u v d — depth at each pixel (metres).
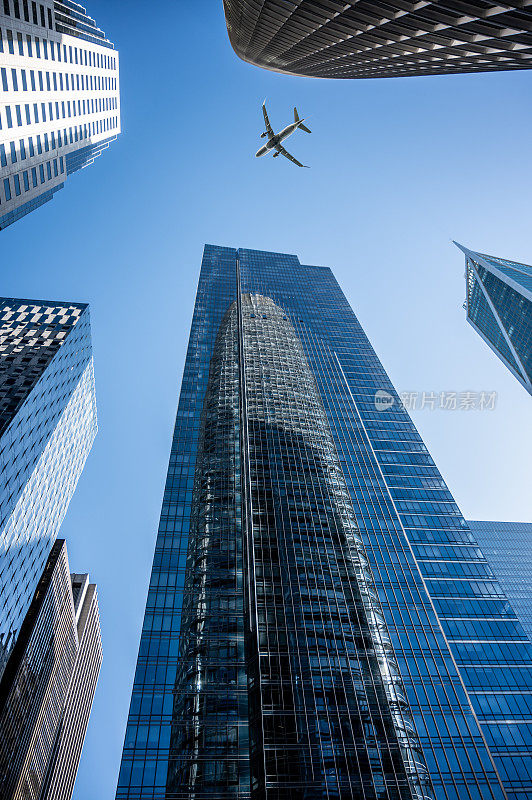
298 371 126.44
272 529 80.31
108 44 135.00
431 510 98.69
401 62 46.22
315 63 66.25
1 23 75.12
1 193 79.12
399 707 59.47
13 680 101.75
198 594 73.50
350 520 86.25
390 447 111.31
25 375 107.44
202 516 86.75
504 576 179.50
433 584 86.38
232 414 107.88
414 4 32.09
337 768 51.75
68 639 151.50
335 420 114.06
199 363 130.50
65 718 152.00
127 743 57.16
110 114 135.50
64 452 130.88
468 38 33.34
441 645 68.19
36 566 111.00
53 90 94.88
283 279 180.50
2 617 89.88
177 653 67.25
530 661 77.81
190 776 54.84
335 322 156.75
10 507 91.19
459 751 57.00
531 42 30.14
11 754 102.94
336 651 63.66
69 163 117.44
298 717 55.34
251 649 63.47
